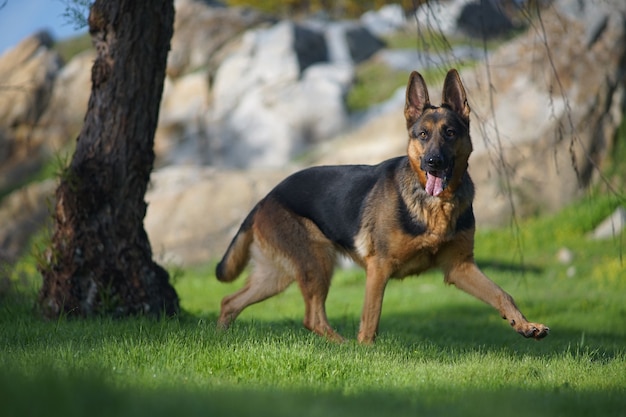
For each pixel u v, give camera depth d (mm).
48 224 11148
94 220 10023
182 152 30156
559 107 22641
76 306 9938
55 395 4180
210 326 8336
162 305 10367
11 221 25875
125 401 4281
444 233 8352
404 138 25469
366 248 8789
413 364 6941
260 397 4785
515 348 9125
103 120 10055
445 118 8320
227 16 35812
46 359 6098
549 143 22547
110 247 10062
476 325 12992
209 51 34406
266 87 31156
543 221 22078
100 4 9906
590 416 4926
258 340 7426
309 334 8383
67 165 10328
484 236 21719
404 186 8531
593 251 20031
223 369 6293
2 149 32781
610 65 23125
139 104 10125
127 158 10109
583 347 8914
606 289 17312
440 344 9422
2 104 33906
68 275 9984
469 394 5340
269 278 9664
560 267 19641
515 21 10516
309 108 29953
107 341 7277
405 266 8734
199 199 23609
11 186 30969
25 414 3945
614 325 13195
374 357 7180
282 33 32781
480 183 22750
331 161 25172
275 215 9508
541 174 22625
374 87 31406
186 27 35188
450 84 8688
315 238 9305
